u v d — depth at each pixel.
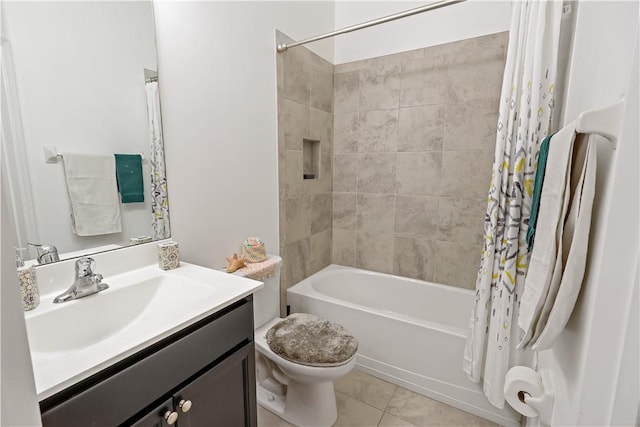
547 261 0.61
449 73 1.97
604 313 0.38
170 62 1.24
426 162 2.12
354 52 2.29
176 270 1.20
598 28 0.69
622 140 0.35
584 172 0.50
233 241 1.62
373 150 2.31
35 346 0.78
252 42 1.64
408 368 1.73
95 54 1.03
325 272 2.40
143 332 0.74
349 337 1.42
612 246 0.36
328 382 1.45
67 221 1.00
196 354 0.87
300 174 2.12
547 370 0.78
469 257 2.07
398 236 2.31
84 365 0.62
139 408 0.73
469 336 1.52
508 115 1.37
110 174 1.09
